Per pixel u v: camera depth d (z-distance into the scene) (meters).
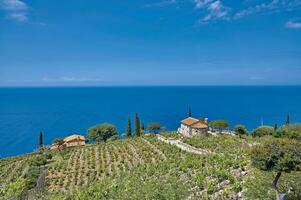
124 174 51.91
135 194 35.28
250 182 31.25
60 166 68.25
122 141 90.62
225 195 29.86
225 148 62.53
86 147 91.62
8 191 45.84
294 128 71.81
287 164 24.45
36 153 97.50
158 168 48.41
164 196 32.66
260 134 87.75
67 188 53.84
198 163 44.84
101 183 47.31
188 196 32.34
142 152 70.81
